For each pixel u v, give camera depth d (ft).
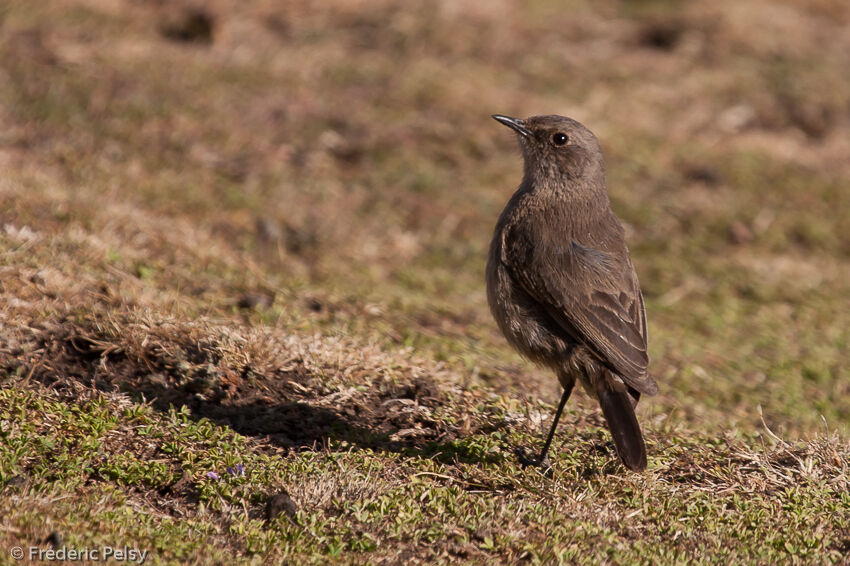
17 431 26.94
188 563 22.59
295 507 25.32
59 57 61.67
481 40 73.46
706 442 31.91
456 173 58.23
